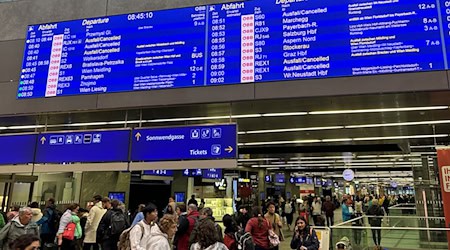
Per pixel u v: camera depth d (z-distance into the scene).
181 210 7.87
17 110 8.08
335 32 6.64
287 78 6.69
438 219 10.27
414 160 11.88
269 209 7.24
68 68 7.99
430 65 6.06
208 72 7.16
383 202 20.69
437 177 11.03
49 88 7.98
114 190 13.94
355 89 6.32
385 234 7.48
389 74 6.22
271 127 10.20
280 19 7.01
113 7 8.16
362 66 6.36
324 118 8.82
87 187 13.69
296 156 19.11
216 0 7.53
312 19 6.84
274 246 6.25
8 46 8.62
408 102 7.01
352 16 6.62
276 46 6.91
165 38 7.58
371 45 6.40
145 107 7.41
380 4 6.52
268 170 31.88
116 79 7.64
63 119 8.53
